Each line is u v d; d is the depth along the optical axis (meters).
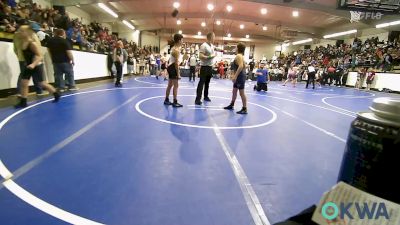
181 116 4.86
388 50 17.02
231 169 2.63
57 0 14.19
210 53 6.00
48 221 1.67
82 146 3.02
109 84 9.87
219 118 4.90
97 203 1.90
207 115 5.11
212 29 27.70
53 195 1.97
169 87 5.83
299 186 2.36
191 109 5.62
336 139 4.00
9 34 5.71
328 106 7.62
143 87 9.48
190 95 7.91
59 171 2.37
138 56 18.83
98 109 5.05
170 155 2.90
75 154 2.78
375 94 13.41
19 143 2.99
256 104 7.03
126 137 3.44
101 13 19.44
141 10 19.23
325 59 21.66
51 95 6.20
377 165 0.60
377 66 17.02
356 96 11.50
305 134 4.19
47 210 1.78
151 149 3.05
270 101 7.88
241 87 5.43
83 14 18.41
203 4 17.91
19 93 5.31
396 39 17.89
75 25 12.77
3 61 5.43
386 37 19.11
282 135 4.03
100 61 11.33
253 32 28.42
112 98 6.48
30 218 1.69
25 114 4.27
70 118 4.22
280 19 20.61
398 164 0.57
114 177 2.31
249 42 31.09
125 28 24.97
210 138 3.61
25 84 4.72
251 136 3.84
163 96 7.33
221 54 24.42
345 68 19.31
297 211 1.95
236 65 5.47
